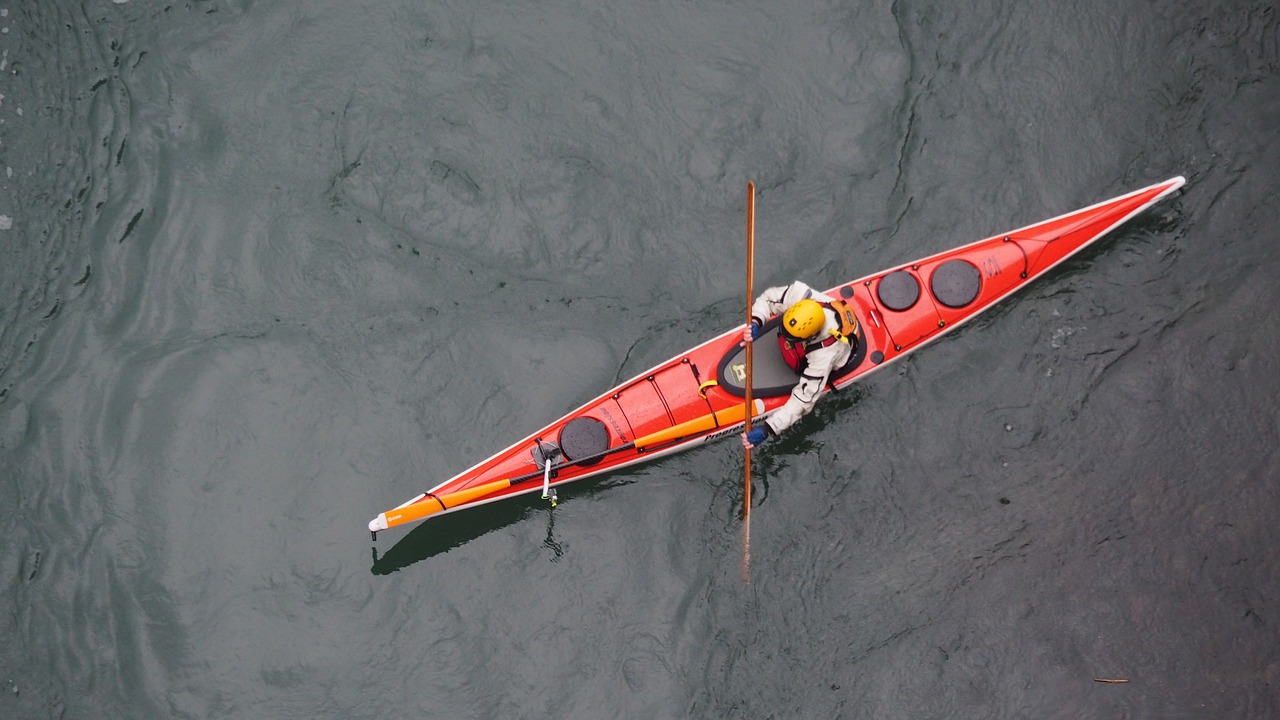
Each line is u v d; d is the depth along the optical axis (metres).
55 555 9.75
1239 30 11.30
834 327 9.55
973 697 9.21
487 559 9.80
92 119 11.35
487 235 10.99
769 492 10.00
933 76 11.37
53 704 9.27
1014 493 9.91
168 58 11.59
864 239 10.84
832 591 9.61
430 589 9.68
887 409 10.23
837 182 11.05
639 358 10.51
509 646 9.47
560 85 11.51
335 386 10.45
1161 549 9.62
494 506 9.95
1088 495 9.86
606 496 10.02
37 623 9.52
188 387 10.41
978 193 10.94
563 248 10.93
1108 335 10.37
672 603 9.61
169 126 11.38
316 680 9.36
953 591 9.57
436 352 10.57
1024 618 9.45
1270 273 10.44
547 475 9.62
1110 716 9.09
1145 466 9.92
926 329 10.25
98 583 9.66
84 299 10.77
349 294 10.80
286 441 10.23
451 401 10.38
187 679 9.35
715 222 10.98
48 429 10.23
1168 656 9.27
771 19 11.66
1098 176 10.95
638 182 11.14
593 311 10.70
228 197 11.16
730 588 9.66
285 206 11.12
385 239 10.99
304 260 10.93
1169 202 10.71
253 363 10.53
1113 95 11.19
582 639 9.48
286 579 9.71
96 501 9.98
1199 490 9.79
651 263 10.86
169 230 11.02
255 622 9.55
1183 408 10.08
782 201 11.02
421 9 11.78
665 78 11.50
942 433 10.13
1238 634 9.30
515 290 10.80
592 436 9.77
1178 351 10.27
